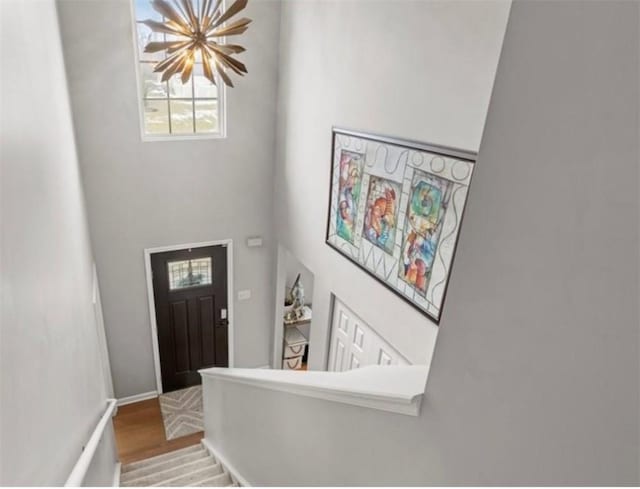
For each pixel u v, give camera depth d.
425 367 1.76
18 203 1.38
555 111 0.74
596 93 0.66
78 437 1.98
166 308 5.21
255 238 5.35
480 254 0.94
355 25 3.35
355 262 3.72
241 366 5.98
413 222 3.01
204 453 4.05
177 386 5.63
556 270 0.75
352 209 3.70
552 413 0.77
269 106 4.85
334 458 1.72
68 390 1.88
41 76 2.20
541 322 0.79
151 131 4.54
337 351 4.35
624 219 0.63
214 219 5.05
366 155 3.42
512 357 0.86
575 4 0.69
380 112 3.21
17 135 1.46
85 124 4.14
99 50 3.98
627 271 0.63
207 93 4.66
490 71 2.31
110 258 4.70
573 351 0.72
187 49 3.69
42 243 1.71
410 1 2.78
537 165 0.78
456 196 2.64
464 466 1.02
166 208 4.77
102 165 4.34
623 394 0.64
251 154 4.97
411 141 2.92
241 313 5.67
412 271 3.07
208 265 5.26
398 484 1.30
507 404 0.88
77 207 3.39
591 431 0.70
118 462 3.90
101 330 4.54
